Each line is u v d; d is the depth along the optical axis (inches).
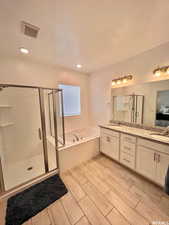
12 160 86.1
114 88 106.7
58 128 99.0
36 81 95.9
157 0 38.1
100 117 128.3
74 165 87.0
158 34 58.6
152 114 79.5
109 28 53.0
